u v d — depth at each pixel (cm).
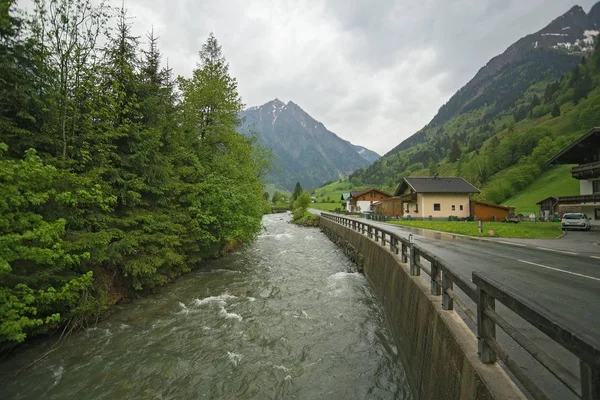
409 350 587
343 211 6719
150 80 1225
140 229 984
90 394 542
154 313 904
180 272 1305
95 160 879
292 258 1814
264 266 1559
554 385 334
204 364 642
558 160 2903
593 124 7881
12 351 650
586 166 2525
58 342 714
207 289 1145
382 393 545
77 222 765
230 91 1820
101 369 617
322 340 749
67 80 848
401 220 3850
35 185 523
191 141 1519
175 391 554
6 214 473
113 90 984
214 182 1428
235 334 777
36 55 701
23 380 575
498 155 8856
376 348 709
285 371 618
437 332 426
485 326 293
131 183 947
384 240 1195
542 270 932
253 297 1061
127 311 912
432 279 521
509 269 948
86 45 897
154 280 1056
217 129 1706
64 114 807
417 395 492
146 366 631
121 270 964
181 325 826
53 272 666
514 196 6675
